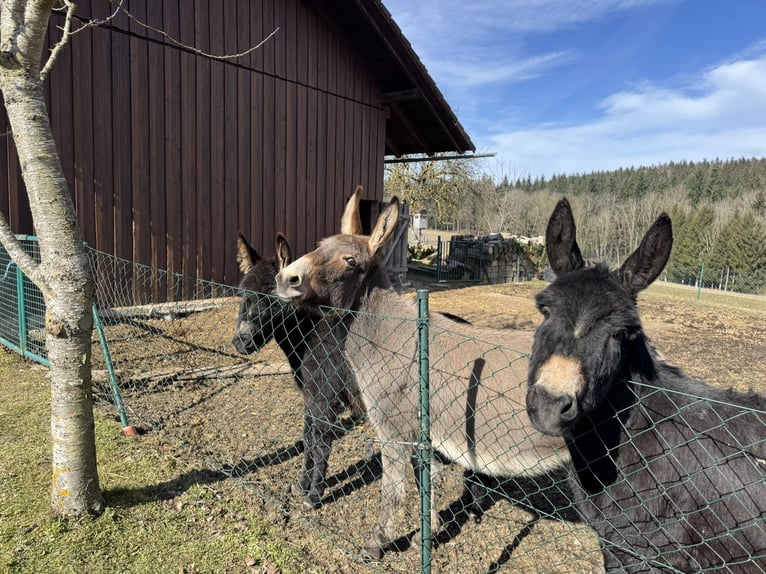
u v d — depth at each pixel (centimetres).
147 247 836
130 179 807
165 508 325
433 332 308
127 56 789
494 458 288
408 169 3091
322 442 347
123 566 269
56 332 280
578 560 302
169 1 831
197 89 886
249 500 344
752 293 2747
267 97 1003
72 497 298
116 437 416
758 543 183
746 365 778
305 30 1063
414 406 300
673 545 201
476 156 1393
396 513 308
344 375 343
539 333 206
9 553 269
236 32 936
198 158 898
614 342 191
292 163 1070
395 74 1227
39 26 252
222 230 948
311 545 303
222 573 270
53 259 272
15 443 393
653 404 208
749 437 194
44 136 262
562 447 270
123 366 588
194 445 418
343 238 329
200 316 830
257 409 500
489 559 302
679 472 199
